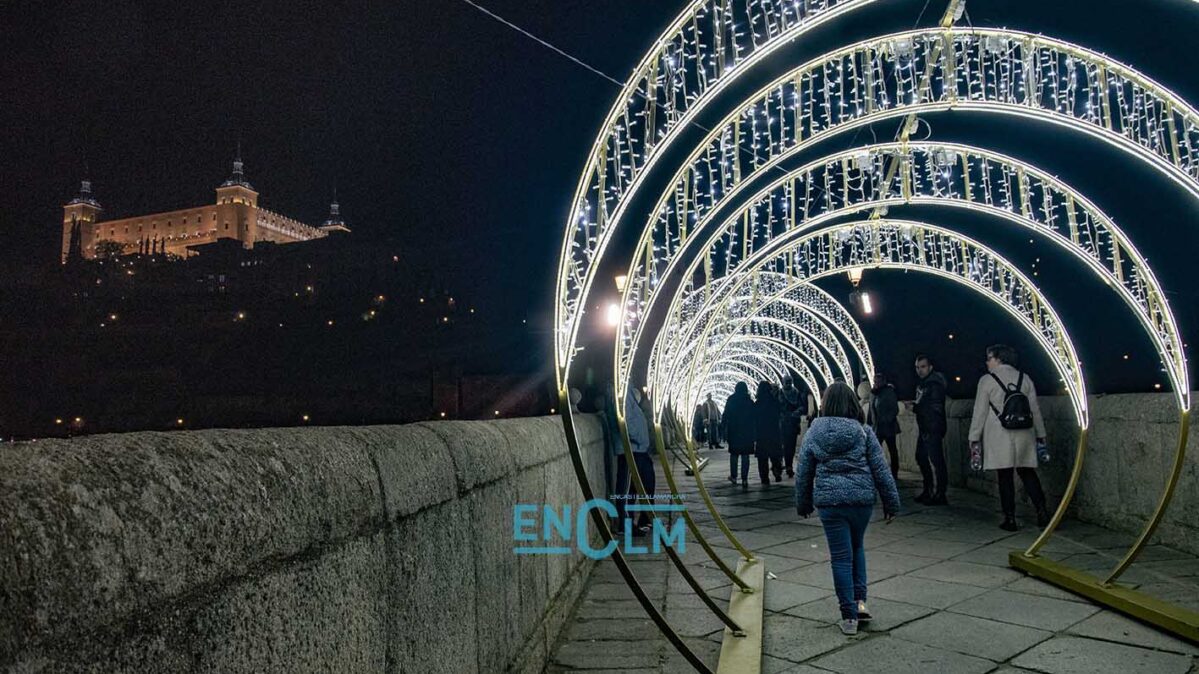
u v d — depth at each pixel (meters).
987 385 8.02
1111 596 4.93
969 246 8.05
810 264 9.12
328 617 1.69
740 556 7.09
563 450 5.37
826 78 4.98
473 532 2.98
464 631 2.78
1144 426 7.02
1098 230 6.04
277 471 1.58
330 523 1.72
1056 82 4.71
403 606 2.18
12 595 0.88
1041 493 7.88
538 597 4.21
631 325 5.35
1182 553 6.39
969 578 5.91
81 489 1.05
